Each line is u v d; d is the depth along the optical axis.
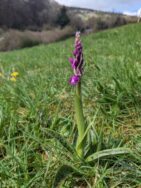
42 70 0.70
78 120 0.26
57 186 0.24
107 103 0.39
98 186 0.25
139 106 0.38
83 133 0.27
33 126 0.33
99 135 0.29
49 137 0.33
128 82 0.40
